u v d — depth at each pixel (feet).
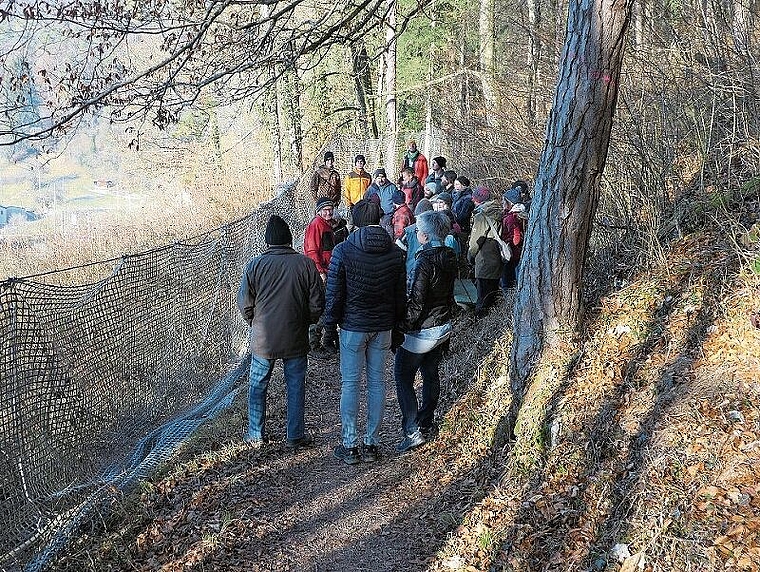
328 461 19.42
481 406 19.94
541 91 36.40
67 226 61.77
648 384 14.51
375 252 18.26
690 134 22.76
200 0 21.67
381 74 79.51
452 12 62.75
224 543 15.19
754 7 23.41
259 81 26.94
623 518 11.98
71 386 16.56
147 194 85.71
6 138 21.30
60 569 14.32
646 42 26.96
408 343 19.25
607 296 18.33
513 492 15.33
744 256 15.21
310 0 29.58
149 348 20.27
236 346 28.09
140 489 17.37
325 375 26.48
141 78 21.90
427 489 17.53
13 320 14.78
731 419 12.34
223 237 27.43
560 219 16.65
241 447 19.66
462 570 13.79
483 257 26.21
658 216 19.90
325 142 89.20
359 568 14.52
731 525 10.46
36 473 15.12
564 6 37.40
